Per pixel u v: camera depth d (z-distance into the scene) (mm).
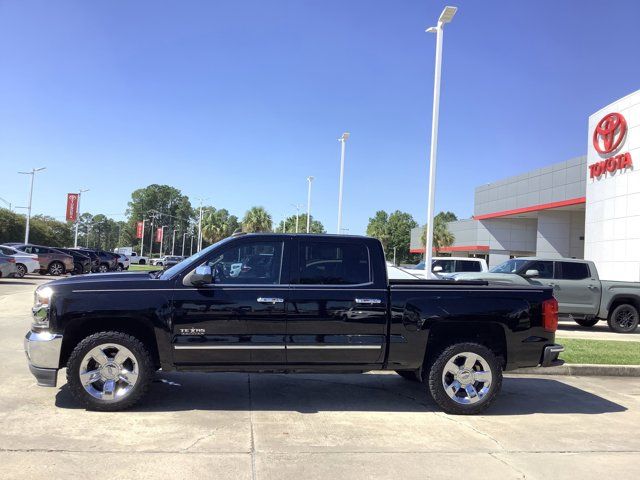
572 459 4977
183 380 7516
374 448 5086
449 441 5371
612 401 7258
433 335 6578
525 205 43281
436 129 17219
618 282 15266
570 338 12344
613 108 24562
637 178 22672
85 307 5824
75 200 60281
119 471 4320
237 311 5973
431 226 17172
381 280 6320
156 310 5891
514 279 14891
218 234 93500
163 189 158375
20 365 7941
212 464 4539
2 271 22703
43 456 4578
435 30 17141
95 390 5906
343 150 34875
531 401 7137
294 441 5191
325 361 6152
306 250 6309
